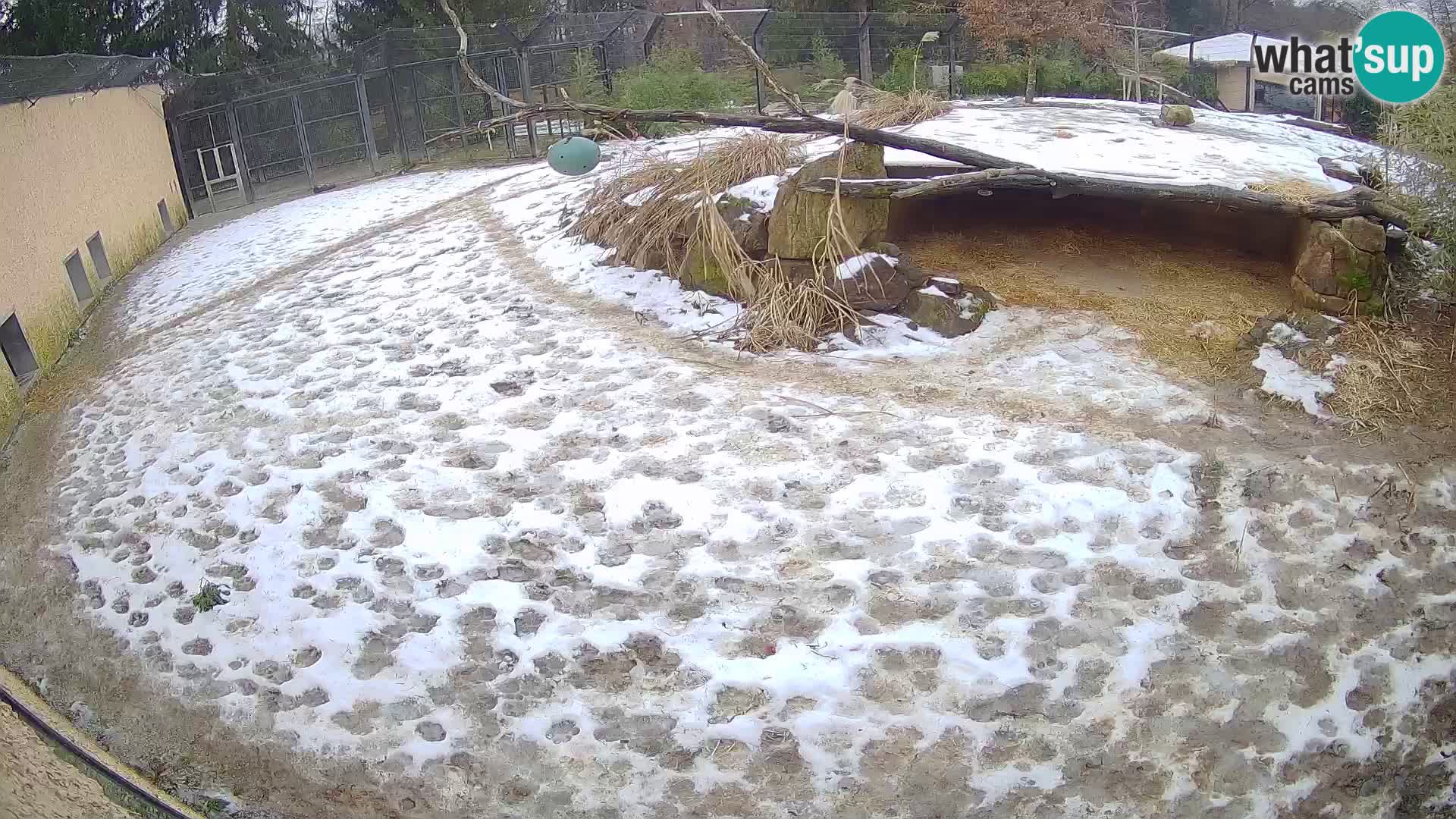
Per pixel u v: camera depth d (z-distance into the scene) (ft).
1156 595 13.89
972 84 56.49
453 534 16.14
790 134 29.66
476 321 24.27
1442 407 16.97
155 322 29.37
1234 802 11.69
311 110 51.06
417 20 61.62
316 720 13.34
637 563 15.08
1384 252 19.54
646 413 18.93
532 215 32.17
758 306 21.76
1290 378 18.06
